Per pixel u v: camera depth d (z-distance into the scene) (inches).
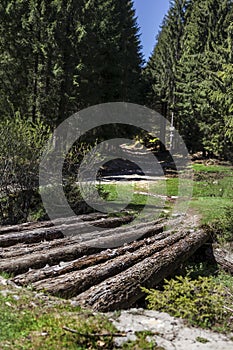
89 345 102.7
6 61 577.9
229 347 112.0
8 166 282.0
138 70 953.5
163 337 113.7
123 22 897.5
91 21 666.2
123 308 144.6
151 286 169.3
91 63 668.7
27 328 107.1
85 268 175.3
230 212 266.8
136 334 112.4
